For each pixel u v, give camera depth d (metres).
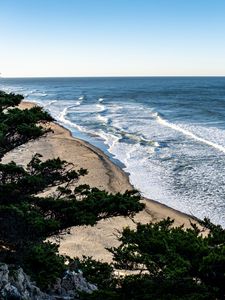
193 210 25.92
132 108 90.81
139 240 6.65
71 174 11.59
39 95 145.75
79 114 79.56
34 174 11.45
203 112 79.81
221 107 90.06
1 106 11.81
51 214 10.55
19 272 9.70
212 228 7.41
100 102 109.81
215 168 35.78
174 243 6.41
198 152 42.44
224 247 6.03
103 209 10.30
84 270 11.51
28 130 10.79
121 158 40.31
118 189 29.88
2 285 9.08
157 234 6.79
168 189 30.20
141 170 35.56
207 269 5.75
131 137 51.97
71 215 10.14
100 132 56.75
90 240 20.38
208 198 28.06
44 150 41.88
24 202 10.09
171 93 149.62
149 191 29.75
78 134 55.50
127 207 10.30
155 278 6.54
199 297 5.73
